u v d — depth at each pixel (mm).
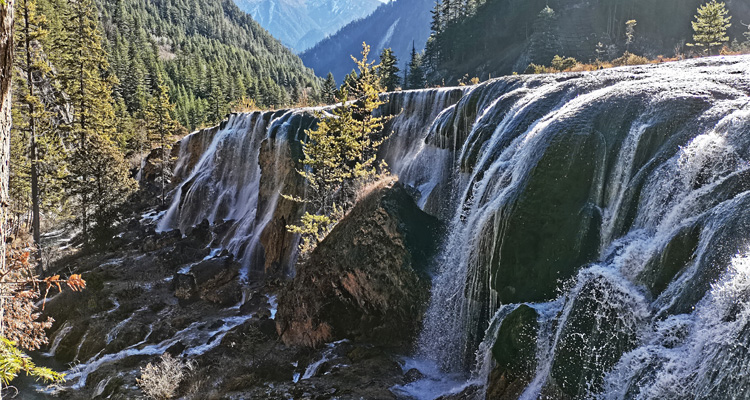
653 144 10102
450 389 11297
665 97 10711
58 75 41688
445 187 19359
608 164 10555
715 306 6562
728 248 7016
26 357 3594
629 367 7293
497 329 9844
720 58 15297
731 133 8898
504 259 10617
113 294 22438
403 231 14234
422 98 26734
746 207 7230
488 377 10070
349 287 14516
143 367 15812
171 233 32969
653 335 7383
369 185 16000
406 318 13797
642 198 9664
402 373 12359
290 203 25469
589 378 7828
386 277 14039
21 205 32000
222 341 16609
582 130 11008
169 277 25047
